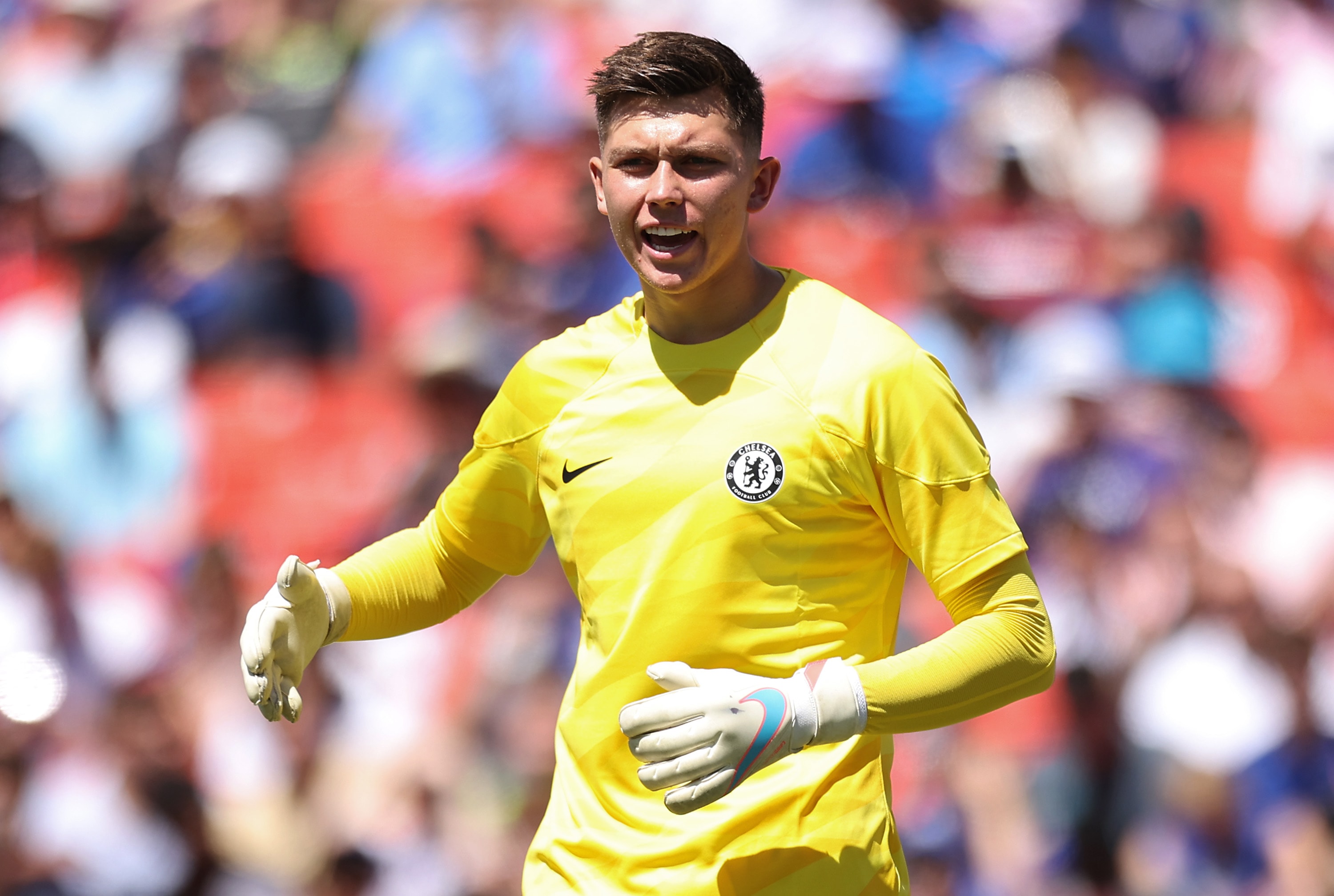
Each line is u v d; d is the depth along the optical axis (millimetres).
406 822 27828
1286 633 28312
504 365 34281
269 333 36375
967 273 35375
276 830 28047
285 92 41250
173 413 36062
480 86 40062
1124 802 27156
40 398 36938
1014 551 9125
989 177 36938
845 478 9172
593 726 9602
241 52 42125
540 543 10656
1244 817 27078
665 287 9227
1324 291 36625
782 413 9211
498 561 10578
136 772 28359
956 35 39188
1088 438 31281
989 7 39906
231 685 29797
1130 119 38594
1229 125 39031
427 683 29281
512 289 35344
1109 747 27484
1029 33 39469
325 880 27062
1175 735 27484
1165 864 26750
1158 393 33406
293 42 41938
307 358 36281
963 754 27109
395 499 33094
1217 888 26641
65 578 31734
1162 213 35531
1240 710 27609
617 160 9250
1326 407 34625
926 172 37438
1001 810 26797
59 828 28062
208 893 27578
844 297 9570
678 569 9281
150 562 34250
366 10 42125
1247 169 38188
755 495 9156
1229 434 32250
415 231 38500
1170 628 28516
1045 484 30922
